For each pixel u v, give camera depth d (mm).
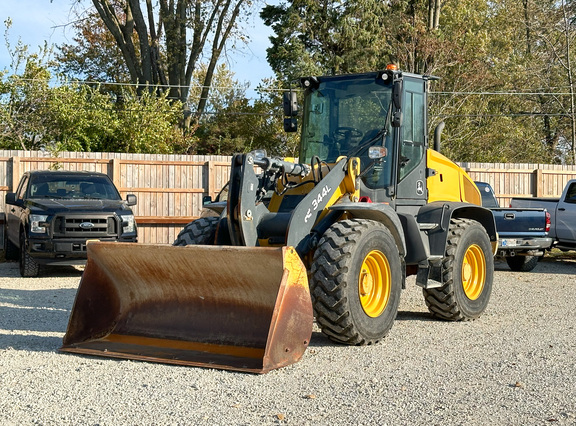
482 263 8672
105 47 36500
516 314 8914
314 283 6387
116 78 36219
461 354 6355
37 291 10867
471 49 34156
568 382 5348
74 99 23953
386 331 6852
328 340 6996
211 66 31734
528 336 7293
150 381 5305
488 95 33781
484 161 32156
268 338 5551
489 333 7492
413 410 4605
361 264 6531
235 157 6574
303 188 7207
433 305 8273
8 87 24078
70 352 6281
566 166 20938
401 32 32156
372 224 6727
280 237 6703
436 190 8586
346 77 7965
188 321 6402
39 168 16734
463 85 33000
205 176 17859
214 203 8102
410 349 6570
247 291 6074
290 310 5703
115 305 6816
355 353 6352
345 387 5164
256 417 4449
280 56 30734
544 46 38250
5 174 16625
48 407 4645
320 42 31719
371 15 30875
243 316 6145
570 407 4688
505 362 6020
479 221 9281
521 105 36812
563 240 15828
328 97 8023
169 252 6137
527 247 14164
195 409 4609
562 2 33688
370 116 7789
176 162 17672
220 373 5543
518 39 40562
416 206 8164
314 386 5184
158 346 6301
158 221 17234
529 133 35500
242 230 6418
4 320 8172
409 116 8102
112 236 12500
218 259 5945
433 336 7289
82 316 6559
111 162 17234
